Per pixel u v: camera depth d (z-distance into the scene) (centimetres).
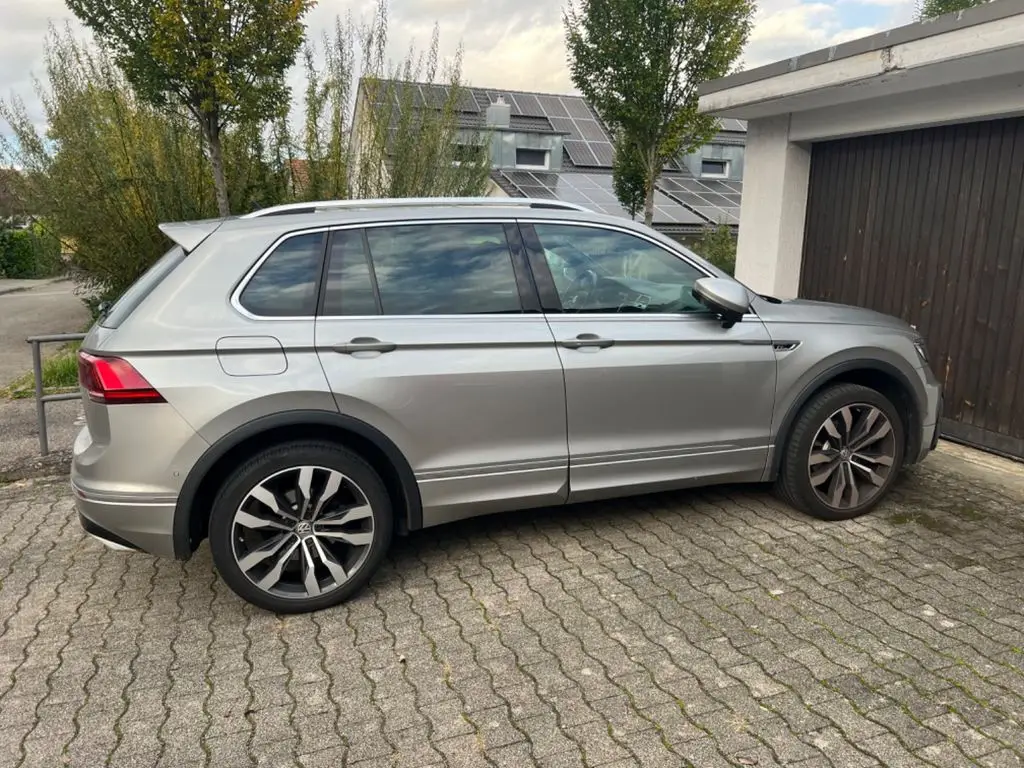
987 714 266
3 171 1013
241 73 772
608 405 374
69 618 346
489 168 1058
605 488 385
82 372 325
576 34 1096
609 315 379
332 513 342
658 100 1073
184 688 292
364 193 965
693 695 280
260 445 334
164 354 313
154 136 924
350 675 298
